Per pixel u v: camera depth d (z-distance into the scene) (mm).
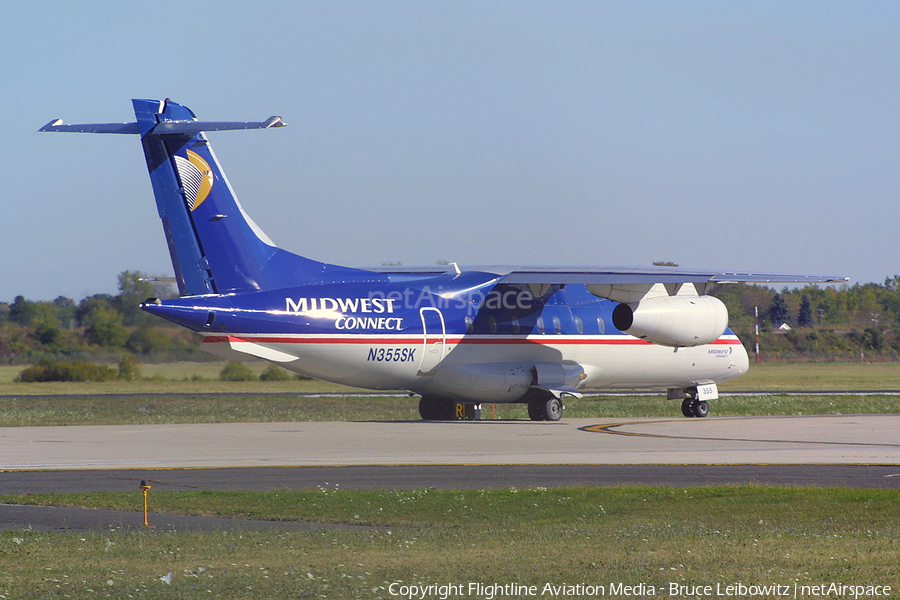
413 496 61625
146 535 47938
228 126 92625
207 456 82688
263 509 57281
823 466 75000
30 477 70312
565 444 91812
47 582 36781
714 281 115812
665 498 60875
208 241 104125
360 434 102812
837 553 42406
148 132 99000
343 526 52156
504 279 114188
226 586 36250
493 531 49344
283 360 109062
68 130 96438
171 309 100500
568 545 44438
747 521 53469
